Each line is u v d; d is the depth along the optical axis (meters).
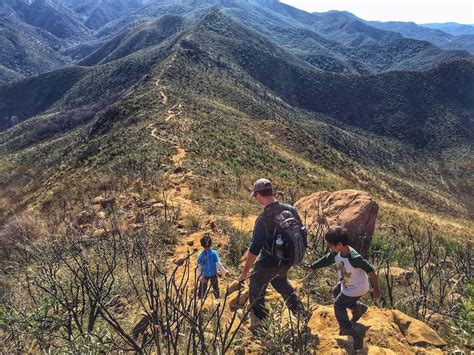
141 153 23.34
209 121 39.50
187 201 11.94
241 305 4.30
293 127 55.53
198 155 23.38
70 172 30.61
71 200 14.13
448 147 164.38
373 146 149.88
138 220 9.42
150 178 14.63
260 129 50.22
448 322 4.39
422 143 170.62
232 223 9.34
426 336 3.77
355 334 3.55
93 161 28.97
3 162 79.69
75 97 176.38
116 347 3.24
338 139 133.50
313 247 6.14
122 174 16.36
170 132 30.73
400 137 176.88
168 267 6.25
